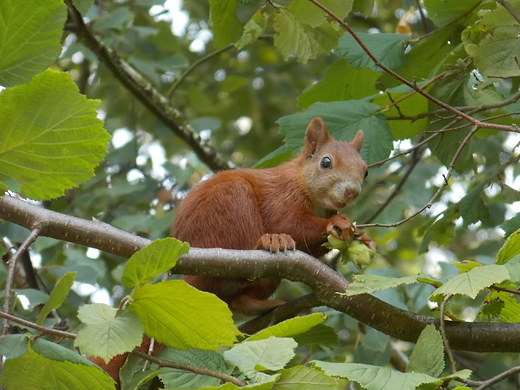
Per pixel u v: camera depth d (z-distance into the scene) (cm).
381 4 2002
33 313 1152
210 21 883
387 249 1878
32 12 604
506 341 774
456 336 782
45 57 620
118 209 1485
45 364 565
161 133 1633
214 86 2033
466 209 1104
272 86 2120
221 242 1023
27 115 577
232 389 523
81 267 1145
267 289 1068
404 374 602
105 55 1452
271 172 1133
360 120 1011
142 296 566
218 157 1562
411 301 1276
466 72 1031
